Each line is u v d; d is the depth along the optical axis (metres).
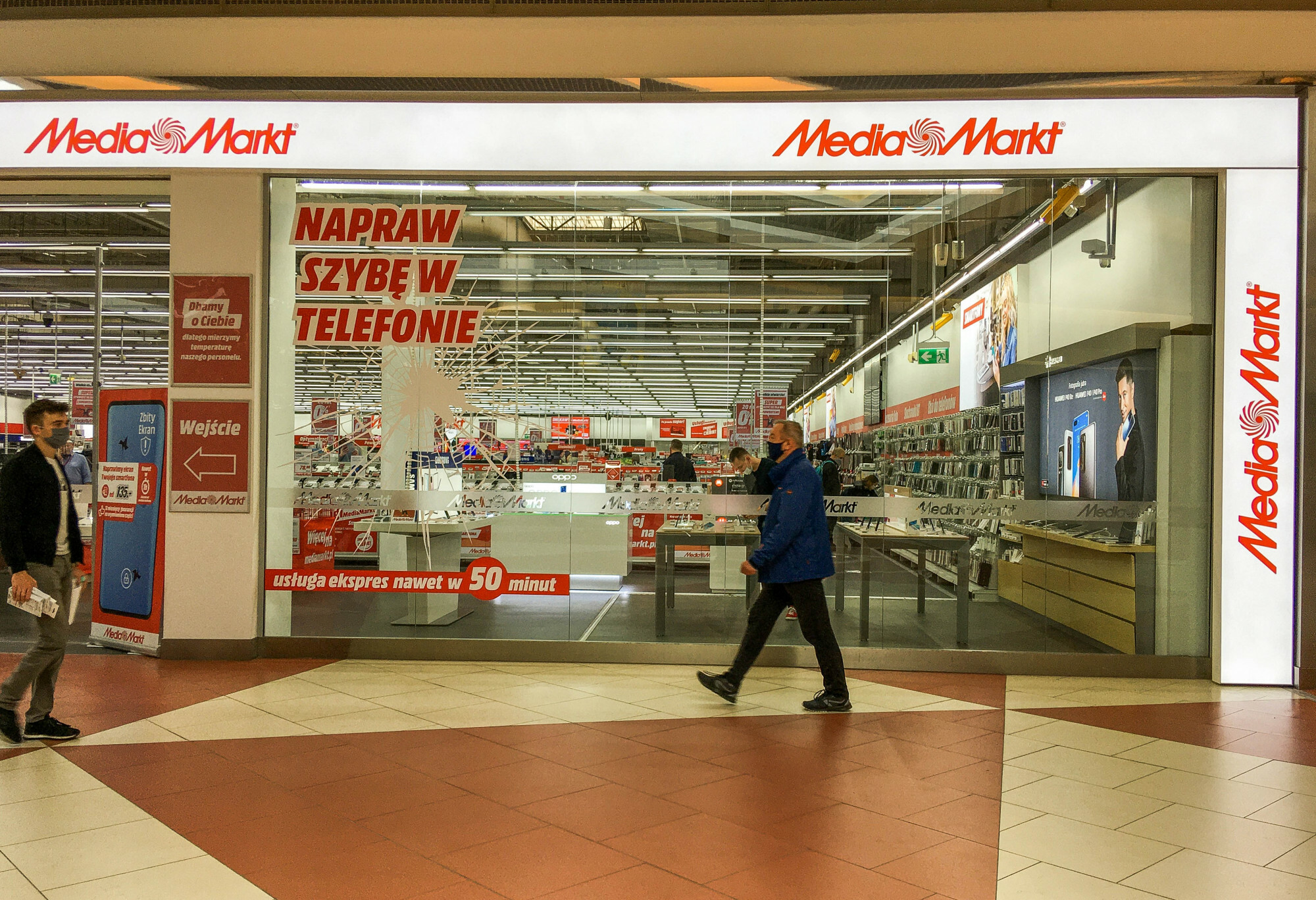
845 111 5.52
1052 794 3.45
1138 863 2.83
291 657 5.83
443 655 5.82
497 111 5.65
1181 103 5.34
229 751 3.87
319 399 5.89
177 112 5.67
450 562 5.88
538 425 6.10
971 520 5.86
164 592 5.79
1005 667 5.63
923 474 6.05
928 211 6.38
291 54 5.44
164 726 4.26
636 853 2.84
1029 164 5.45
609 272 6.48
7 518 3.85
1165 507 5.62
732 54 5.41
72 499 4.11
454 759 3.78
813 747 4.02
